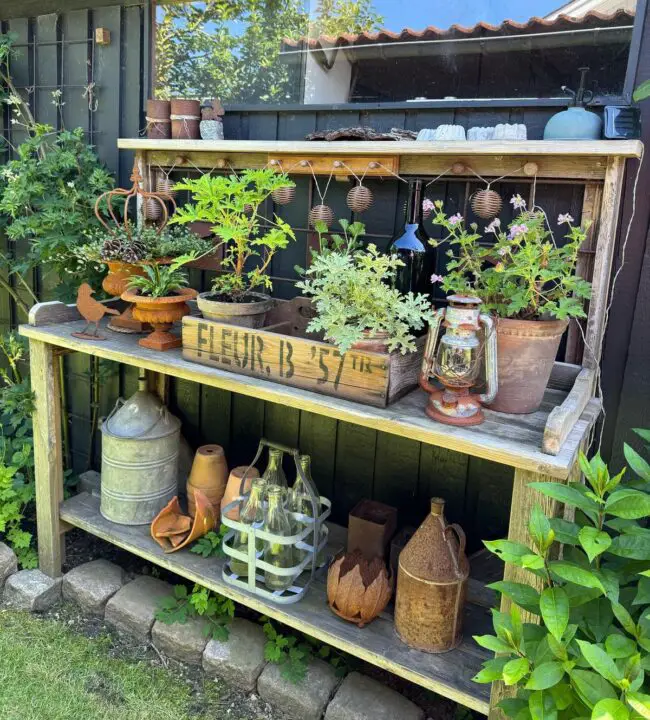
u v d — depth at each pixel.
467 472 1.95
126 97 2.36
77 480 2.58
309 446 2.23
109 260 1.87
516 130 1.61
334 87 2.05
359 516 1.83
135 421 2.04
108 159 2.45
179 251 1.86
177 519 2.03
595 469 1.19
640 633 1.07
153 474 2.05
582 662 1.05
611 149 1.44
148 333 1.98
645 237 1.60
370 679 1.77
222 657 1.83
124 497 2.04
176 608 1.97
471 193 1.81
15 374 2.77
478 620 1.66
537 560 1.07
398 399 1.49
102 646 1.94
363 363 1.43
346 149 1.73
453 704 1.74
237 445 2.39
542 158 1.59
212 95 2.25
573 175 1.56
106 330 2.00
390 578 1.74
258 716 1.73
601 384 1.71
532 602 1.16
